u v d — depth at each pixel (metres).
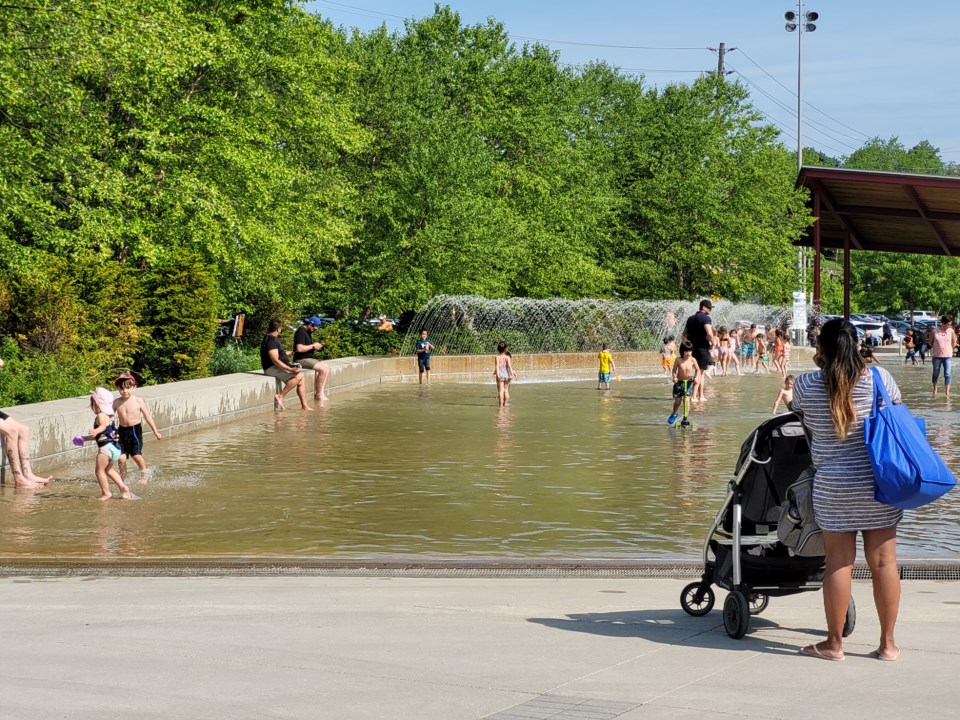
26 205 23.14
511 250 42.03
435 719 5.27
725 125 53.16
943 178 48.41
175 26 25.19
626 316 49.78
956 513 12.47
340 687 5.80
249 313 40.81
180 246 29.97
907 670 6.14
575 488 14.32
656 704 5.48
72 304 24.34
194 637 6.93
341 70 36.19
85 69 23.17
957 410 25.92
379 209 39.94
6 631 7.14
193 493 13.86
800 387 6.58
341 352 41.06
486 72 46.88
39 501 13.27
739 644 6.77
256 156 31.25
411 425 22.66
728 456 17.61
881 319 90.25
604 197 49.38
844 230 59.03
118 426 15.84
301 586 8.81
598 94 64.31
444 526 11.74
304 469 16.05
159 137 27.50
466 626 7.25
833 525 6.38
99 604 8.06
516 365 41.62
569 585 8.87
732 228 52.19
